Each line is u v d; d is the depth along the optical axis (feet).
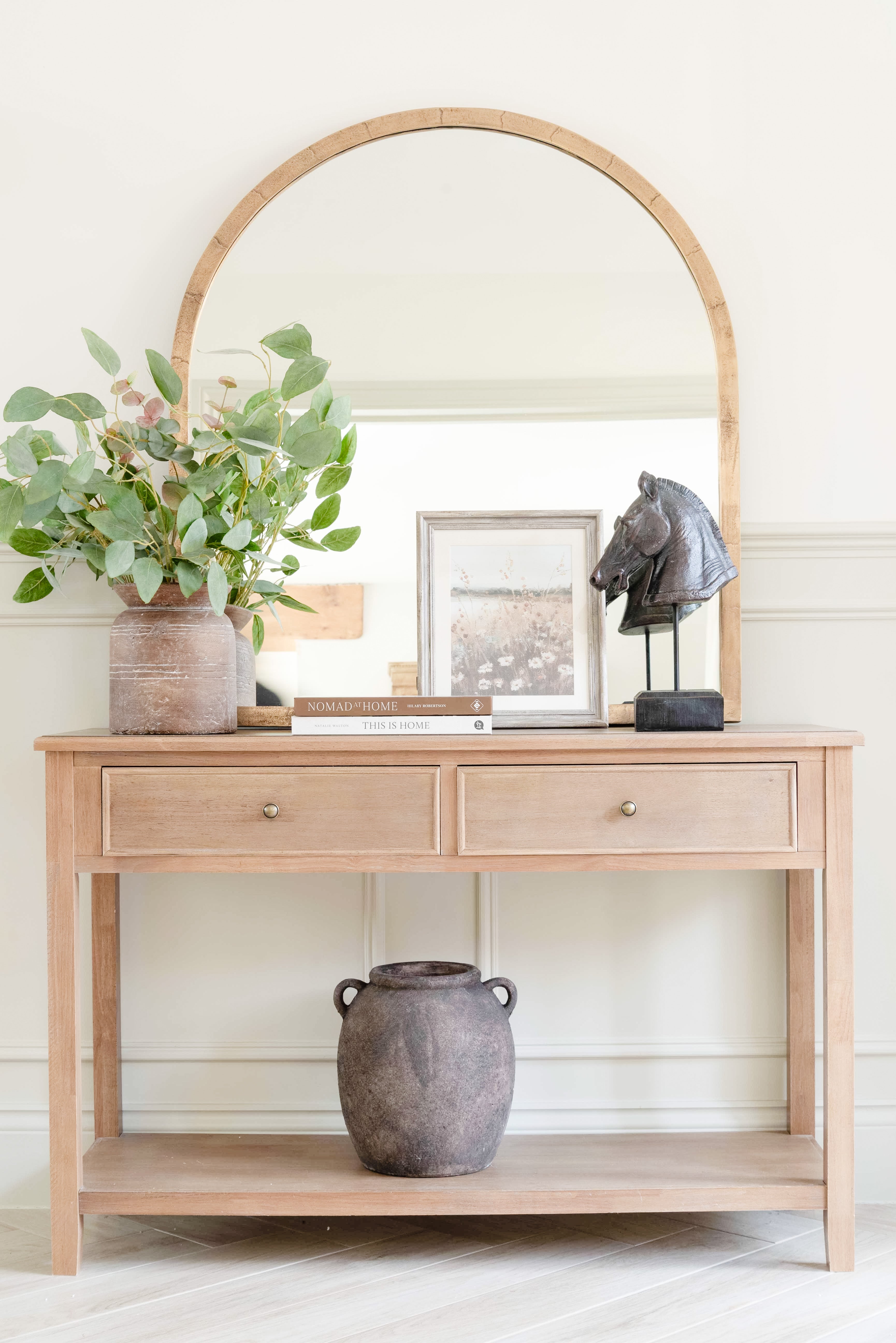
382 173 6.91
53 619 6.88
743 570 6.93
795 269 7.00
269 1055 6.87
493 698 6.53
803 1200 5.64
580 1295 5.43
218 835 5.49
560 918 6.96
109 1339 4.99
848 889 5.54
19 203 6.98
